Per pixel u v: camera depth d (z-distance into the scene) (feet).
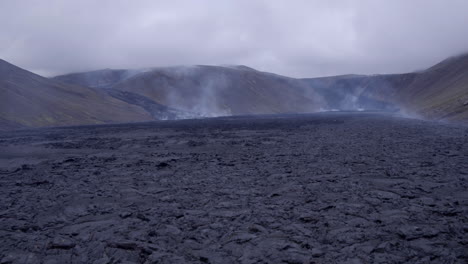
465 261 20.53
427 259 20.94
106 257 23.66
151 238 26.94
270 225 28.68
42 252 25.00
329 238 25.18
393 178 45.70
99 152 99.40
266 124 261.85
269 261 21.90
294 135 138.82
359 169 53.21
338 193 38.73
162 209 35.19
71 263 22.99
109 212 35.24
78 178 55.88
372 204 33.73
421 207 31.91
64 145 127.75
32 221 33.12
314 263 21.17
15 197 43.68
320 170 53.78
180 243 25.77
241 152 85.56
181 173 56.70
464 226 25.96
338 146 89.56
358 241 24.34
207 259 22.50
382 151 74.95
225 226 29.01
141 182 50.19
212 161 70.08
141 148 106.63
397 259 21.15
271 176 50.57
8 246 26.22
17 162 84.33
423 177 45.62
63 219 33.58
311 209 32.81
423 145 84.07
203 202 37.29
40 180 55.52
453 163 55.93
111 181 51.90
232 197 38.99
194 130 204.54
